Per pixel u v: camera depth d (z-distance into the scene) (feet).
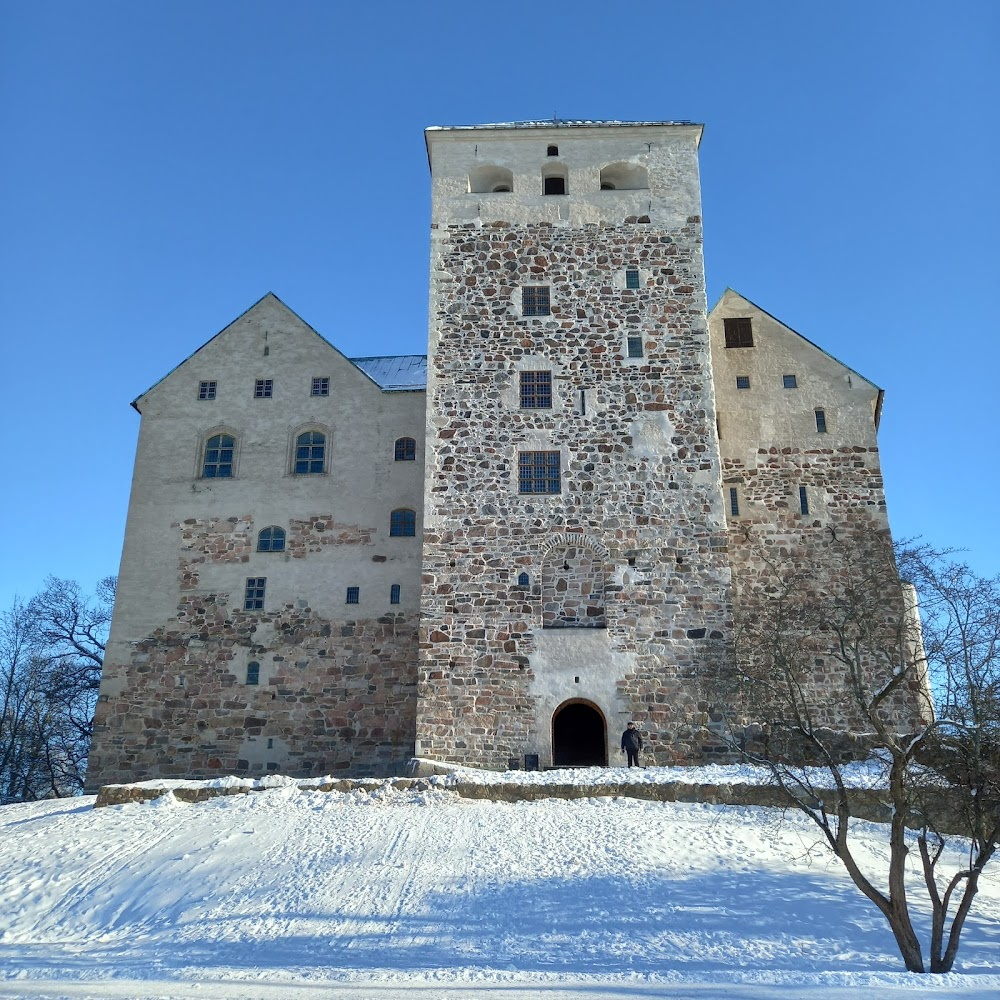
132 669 108.99
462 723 91.30
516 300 104.78
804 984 43.93
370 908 56.75
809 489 112.27
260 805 77.00
